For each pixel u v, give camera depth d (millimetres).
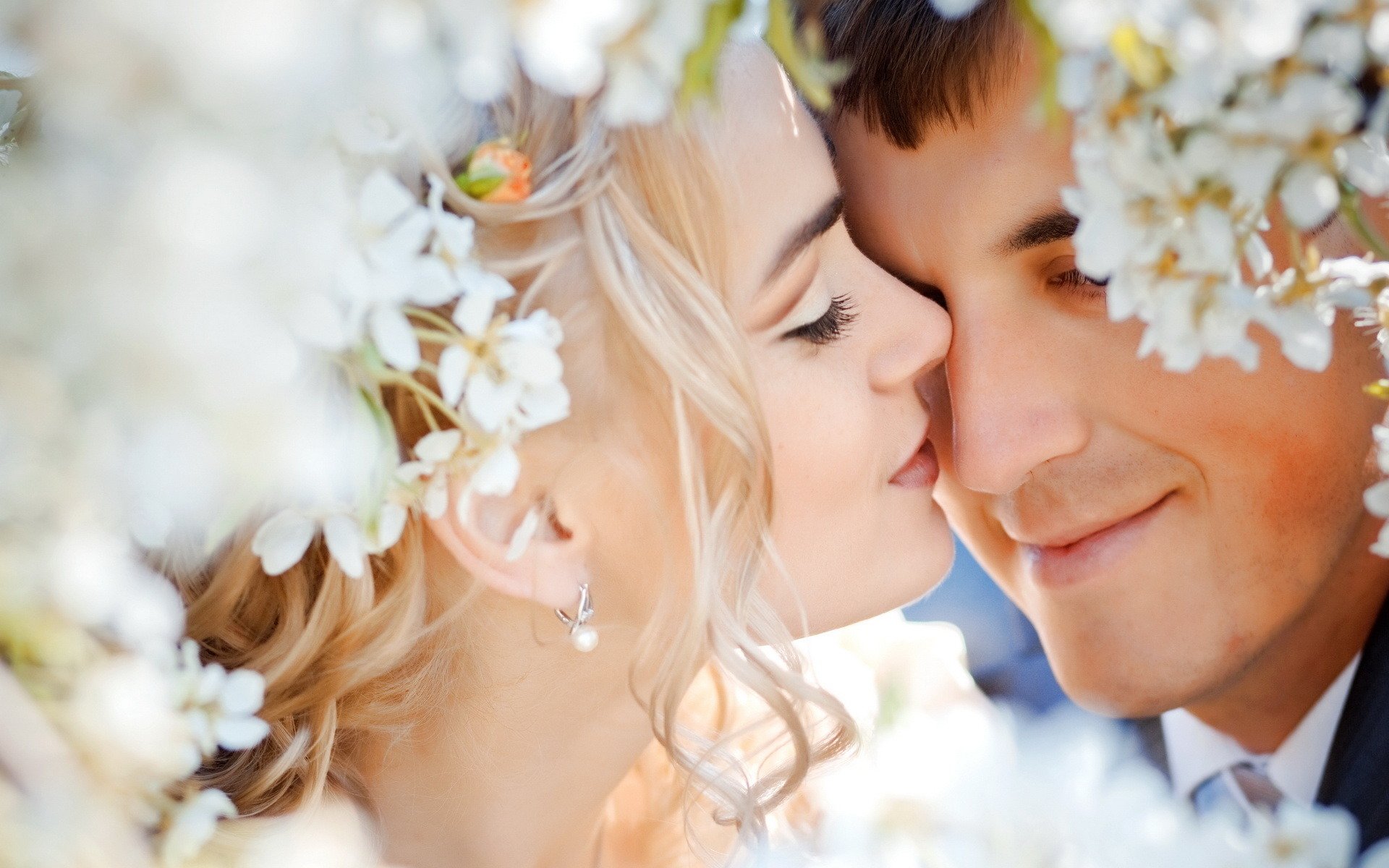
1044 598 1679
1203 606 1587
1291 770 1813
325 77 677
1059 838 933
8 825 720
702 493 1200
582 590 1254
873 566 1416
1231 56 655
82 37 638
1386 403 1491
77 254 671
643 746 1438
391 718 1288
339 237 756
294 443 756
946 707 1878
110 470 751
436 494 931
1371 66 824
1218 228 717
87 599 774
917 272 1551
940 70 1411
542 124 1145
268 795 1210
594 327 1180
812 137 1285
